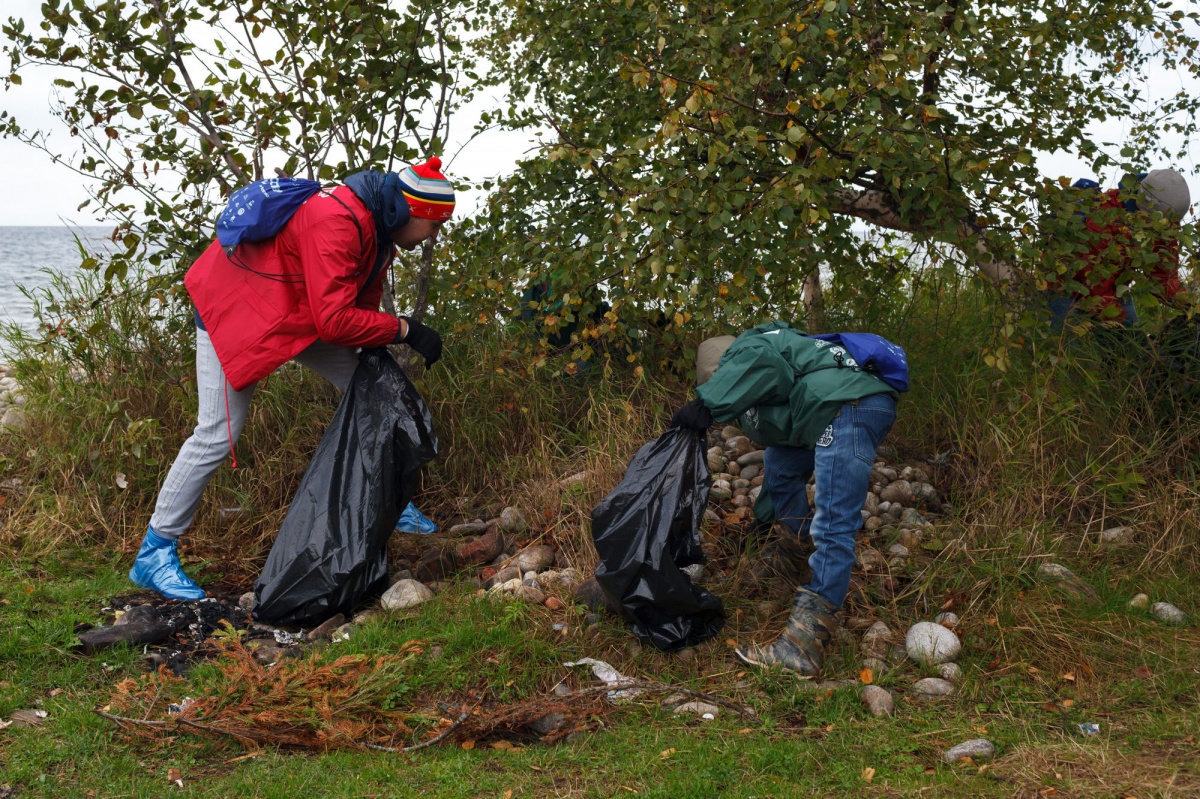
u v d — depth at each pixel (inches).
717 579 160.2
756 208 165.8
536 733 121.3
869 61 175.5
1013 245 170.4
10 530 172.7
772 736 116.3
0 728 114.3
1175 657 131.6
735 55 178.7
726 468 202.8
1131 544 164.1
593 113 211.8
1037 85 192.2
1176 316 189.5
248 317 152.2
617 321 187.3
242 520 184.5
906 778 104.6
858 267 208.7
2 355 228.2
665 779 105.4
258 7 187.2
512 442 210.2
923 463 197.9
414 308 210.1
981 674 130.5
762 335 135.7
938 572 153.1
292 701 118.3
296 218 150.1
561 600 149.3
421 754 113.8
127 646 137.5
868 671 130.0
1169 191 190.1
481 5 218.7
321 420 207.0
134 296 211.6
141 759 110.0
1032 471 174.6
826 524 131.3
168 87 189.9
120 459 188.2
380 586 156.4
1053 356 178.5
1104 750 108.1
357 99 196.5
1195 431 178.2
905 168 164.2
